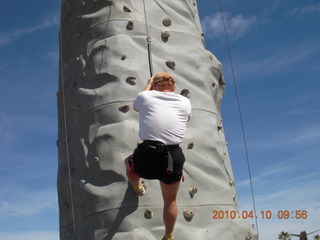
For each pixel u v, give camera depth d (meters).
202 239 4.75
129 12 5.89
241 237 5.04
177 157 3.75
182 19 6.21
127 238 4.55
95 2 6.10
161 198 4.82
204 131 5.48
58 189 6.03
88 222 4.96
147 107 3.85
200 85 5.81
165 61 5.68
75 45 6.31
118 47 5.59
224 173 5.49
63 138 6.22
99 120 5.33
